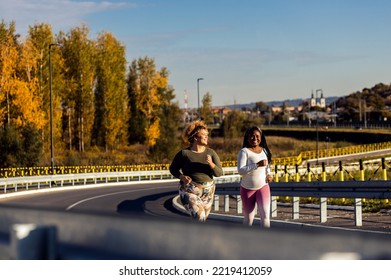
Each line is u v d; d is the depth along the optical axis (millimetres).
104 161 99312
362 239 3199
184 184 12906
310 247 3264
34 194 53188
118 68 142000
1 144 78625
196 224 3732
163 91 158750
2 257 4891
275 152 124625
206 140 13031
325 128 196875
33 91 111500
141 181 74438
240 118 180750
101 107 141125
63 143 131125
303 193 23406
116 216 4215
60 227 4641
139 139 157125
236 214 27688
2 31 113875
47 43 119312
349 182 21266
